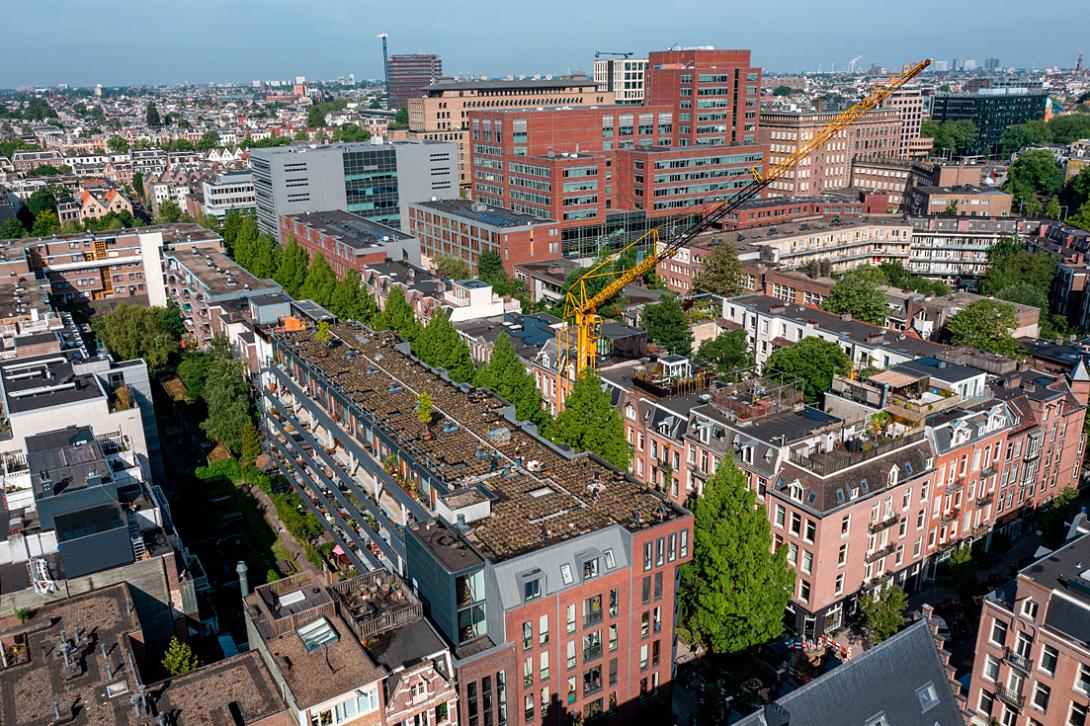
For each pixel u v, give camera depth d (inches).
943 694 2657.5
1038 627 3061.0
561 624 3129.9
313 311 6756.9
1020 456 4921.3
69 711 2691.9
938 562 4660.4
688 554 3420.3
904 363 5310.0
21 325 6638.8
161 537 3843.5
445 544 3127.5
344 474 4426.7
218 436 6067.9
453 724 2886.3
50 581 3403.1
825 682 2470.5
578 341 5930.1
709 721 3518.7
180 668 3132.4
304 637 2847.0
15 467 4315.9
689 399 5147.6
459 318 7224.4
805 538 4042.8
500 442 4074.8
